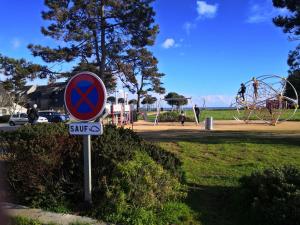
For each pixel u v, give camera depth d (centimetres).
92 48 4472
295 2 2647
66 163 810
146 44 4366
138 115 5269
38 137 830
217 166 1227
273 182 790
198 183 1004
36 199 753
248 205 797
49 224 673
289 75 3494
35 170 765
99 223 696
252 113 3750
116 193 736
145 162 822
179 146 1670
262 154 1448
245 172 1128
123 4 4316
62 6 4303
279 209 711
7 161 753
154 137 2184
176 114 4812
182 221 749
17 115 5716
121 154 821
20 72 4316
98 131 743
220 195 902
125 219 712
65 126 987
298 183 791
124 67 4581
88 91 750
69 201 766
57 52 4325
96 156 808
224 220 763
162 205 766
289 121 4097
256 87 3428
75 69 4562
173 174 931
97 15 4341
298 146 1656
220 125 3603
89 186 750
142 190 748
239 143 1753
